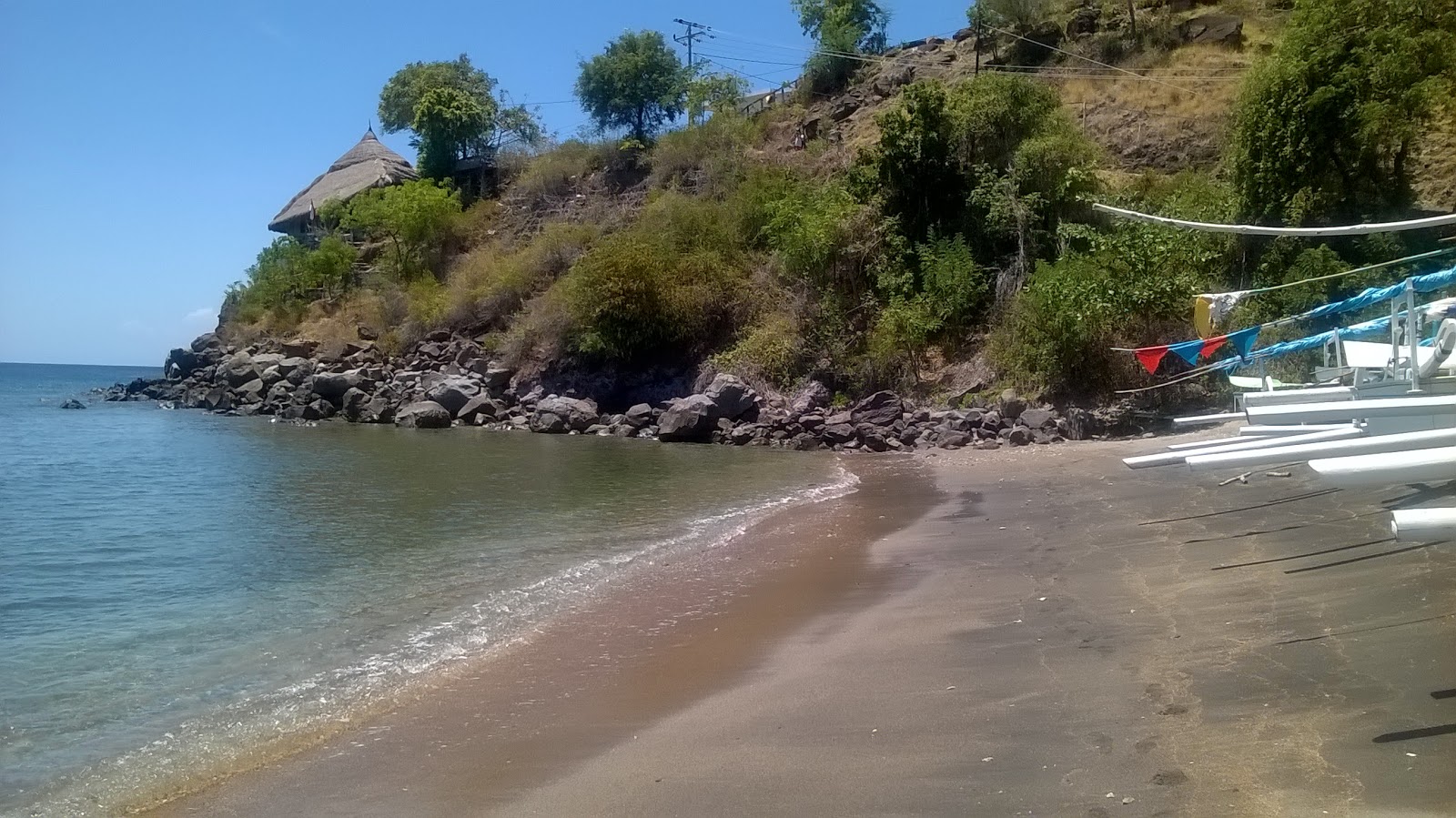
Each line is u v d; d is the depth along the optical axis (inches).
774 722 240.8
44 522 564.7
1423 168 927.7
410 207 1704.0
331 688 285.1
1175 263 877.8
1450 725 183.5
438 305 1549.0
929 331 1058.7
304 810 207.6
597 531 513.7
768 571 417.1
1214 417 486.9
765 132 1673.2
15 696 280.8
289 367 1503.4
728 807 193.8
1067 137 1111.0
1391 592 262.8
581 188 1790.1
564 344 1291.8
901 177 1153.4
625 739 239.0
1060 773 189.9
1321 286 765.9
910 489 628.7
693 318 1224.8
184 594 396.8
